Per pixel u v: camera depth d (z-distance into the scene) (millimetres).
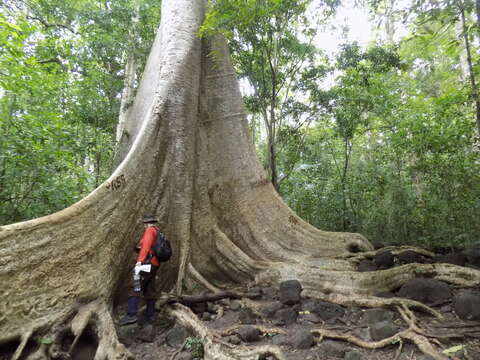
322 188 10195
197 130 6547
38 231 3494
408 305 3787
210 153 6539
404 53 9055
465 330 3174
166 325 3992
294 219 6746
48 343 3088
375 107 8867
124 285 4719
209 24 5691
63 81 7402
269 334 3531
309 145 11422
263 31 8117
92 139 8211
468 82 7262
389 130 9000
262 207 6523
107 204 4406
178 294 4777
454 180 6496
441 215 6605
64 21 10992
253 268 5574
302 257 6125
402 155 8070
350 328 3578
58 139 6238
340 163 11602
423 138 6945
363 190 9086
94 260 3979
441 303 3908
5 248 3176
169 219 5457
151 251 4090
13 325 3018
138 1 9797
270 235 6363
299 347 3195
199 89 6828
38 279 3340
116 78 10047
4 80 5320
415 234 7445
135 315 3834
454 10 4168
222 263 5820
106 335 3285
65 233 3742
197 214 5980
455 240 6211
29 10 10258
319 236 6668
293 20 8523
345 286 4582
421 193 7812
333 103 9711
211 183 6352
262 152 14703
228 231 6242
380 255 5680
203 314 4305
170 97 5922
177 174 5672
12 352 3010
